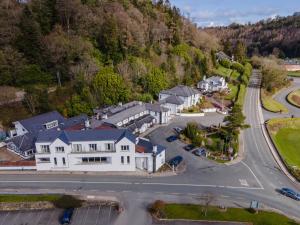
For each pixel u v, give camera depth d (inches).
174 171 2906.0
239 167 3046.3
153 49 6018.7
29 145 3157.0
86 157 2844.5
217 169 2979.8
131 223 2162.9
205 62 6584.6
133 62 5034.5
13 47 4384.8
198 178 2795.3
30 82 4367.6
